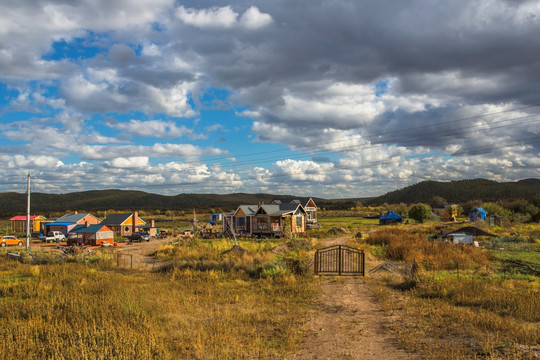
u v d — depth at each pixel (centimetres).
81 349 856
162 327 1131
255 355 917
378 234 4612
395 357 895
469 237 3875
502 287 1777
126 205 18975
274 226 5481
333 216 11731
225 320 1236
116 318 1158
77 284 1881
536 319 1211
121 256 3600
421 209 8100
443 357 853
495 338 995
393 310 1388
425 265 2505
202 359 886
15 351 884
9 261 3134
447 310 1312
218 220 9444
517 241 4081
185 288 1852
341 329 1156
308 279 2094
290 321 1235
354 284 1970
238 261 2555
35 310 1275
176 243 4591
